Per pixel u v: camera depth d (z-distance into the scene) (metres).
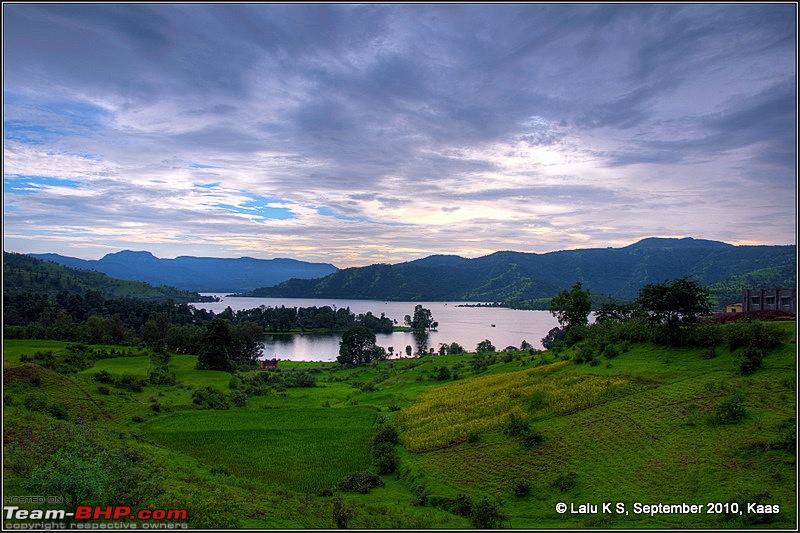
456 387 91.50
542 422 59.91
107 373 95.81
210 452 62.69
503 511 40.22
